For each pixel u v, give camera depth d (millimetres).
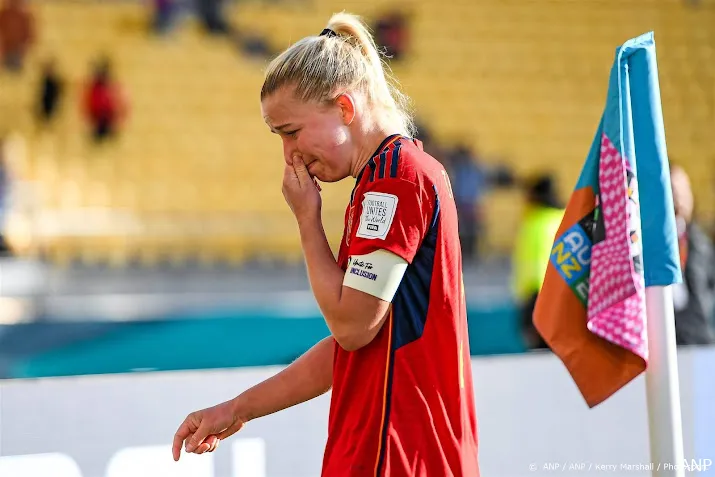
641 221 6488
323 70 5336
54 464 8320
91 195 37625
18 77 38625
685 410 9375
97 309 26984
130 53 40781
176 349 22344
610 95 6406
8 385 8305
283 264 35438
